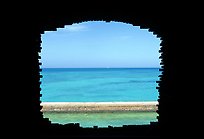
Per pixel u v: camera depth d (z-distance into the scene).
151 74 103.25
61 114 25.59
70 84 64.12
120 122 21.98
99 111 25.48
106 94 47.47
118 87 56.59
